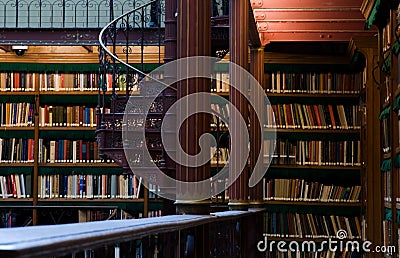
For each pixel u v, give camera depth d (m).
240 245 7.30
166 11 9.28
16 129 10.98
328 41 10.11
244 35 7.95
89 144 11.02
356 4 9.74
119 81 10.91
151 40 10.30
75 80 11.03
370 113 9.90
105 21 12.27
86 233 2.20
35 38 10.28
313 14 9.93
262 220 9.65
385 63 7.93
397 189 7.20
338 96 11.05
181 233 4.27
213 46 9.66
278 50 11.07
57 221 10.92
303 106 11.03
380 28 8.23
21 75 11.03
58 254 1.92
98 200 10.95
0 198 10.93
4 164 10.97
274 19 9.96
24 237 1.85
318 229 10.91
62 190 10.99
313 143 11.02
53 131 11.12
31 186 11.02
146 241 3.25
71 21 12.29
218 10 10.84
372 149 9.89
